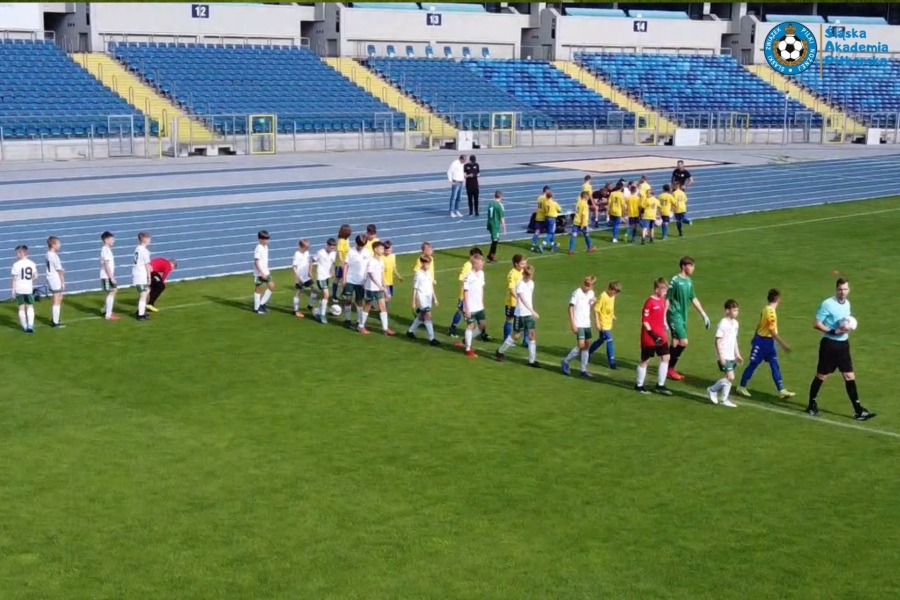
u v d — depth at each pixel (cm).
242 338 1944
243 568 1034
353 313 2162
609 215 3125
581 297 1695
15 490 1216
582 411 1534
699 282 2505
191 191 3844
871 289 2431
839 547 1088
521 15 7000
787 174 4838
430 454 1348
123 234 2980
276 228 3150
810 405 1534
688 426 1473
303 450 1359
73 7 5706
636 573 1029
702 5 7675
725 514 1170
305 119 5522
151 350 1850
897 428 1475
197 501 1192
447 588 996
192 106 5353
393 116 5772
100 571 1024
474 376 1714
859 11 7988
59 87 5081
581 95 6556
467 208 3606
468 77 6438
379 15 6456
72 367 1734
